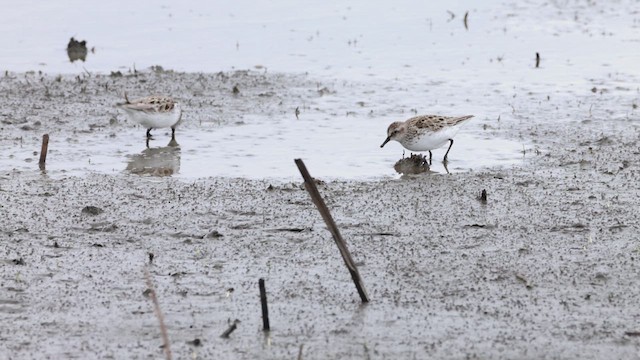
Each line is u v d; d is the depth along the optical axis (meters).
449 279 12.40
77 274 12.58
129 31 28.81
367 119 21.31
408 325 11.06
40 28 28.84
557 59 26.44
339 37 28.50
